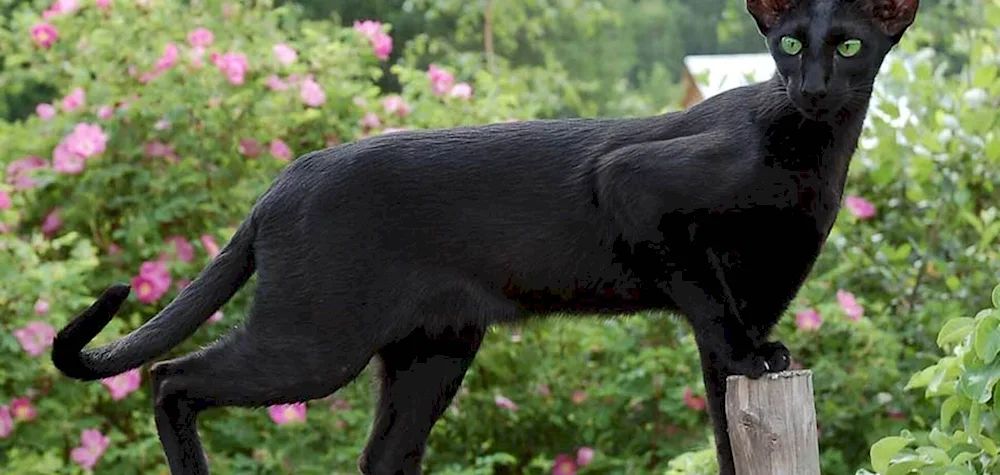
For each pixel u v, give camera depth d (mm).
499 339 6215
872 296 6312
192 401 3811
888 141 6227
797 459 3488
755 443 3498
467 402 6266
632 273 3801
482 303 3865
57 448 5766
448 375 4117
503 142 3830
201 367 3809
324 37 6809
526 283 3836
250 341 3801
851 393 5879
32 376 5680
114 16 6590
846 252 6289
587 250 3779
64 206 6277
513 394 6270
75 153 6074
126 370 3912
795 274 3805
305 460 5953
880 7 3584
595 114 11406
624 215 3697
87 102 6332
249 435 5969
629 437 6285
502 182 3787
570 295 3854
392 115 6520
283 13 7227
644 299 3861
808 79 3525
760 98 3695
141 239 6152
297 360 3773
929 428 5855
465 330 4020
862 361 5926
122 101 6285
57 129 6371
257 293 3830
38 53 6852
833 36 3525
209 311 3955
